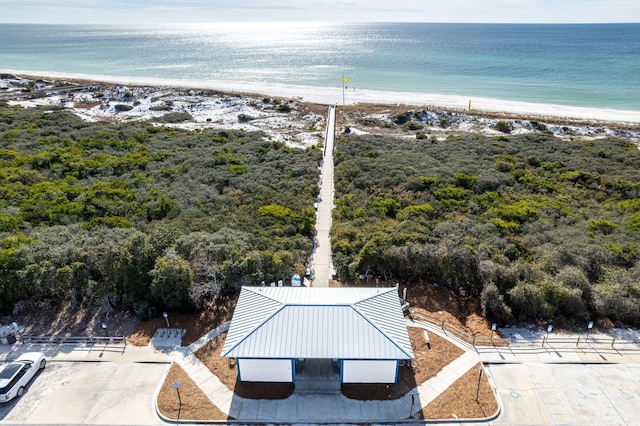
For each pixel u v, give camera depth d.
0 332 18.78
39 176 35.31
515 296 19.59
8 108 64.38
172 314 19.75
